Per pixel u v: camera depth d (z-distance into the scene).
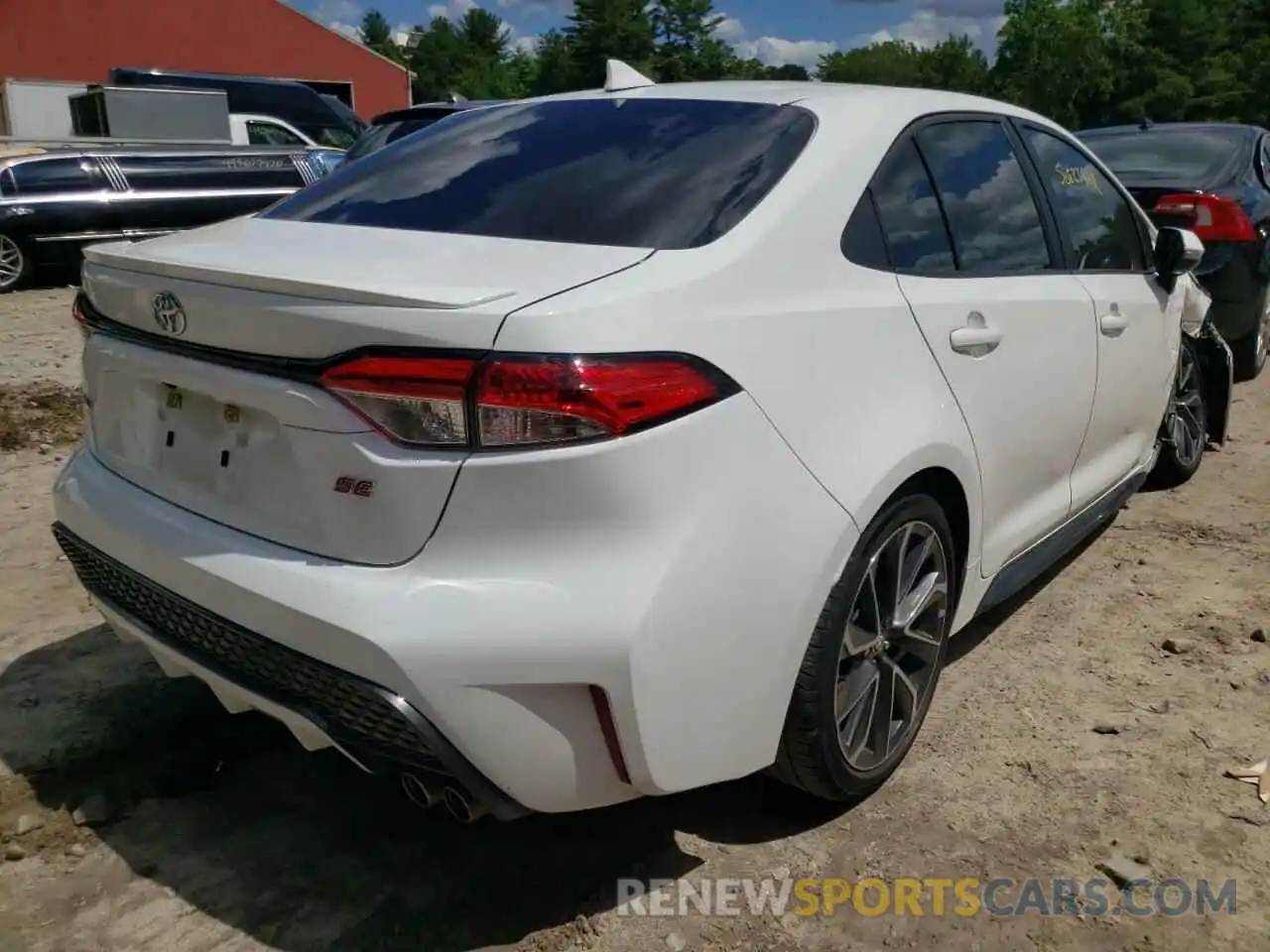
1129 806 2.75
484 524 2.00
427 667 1.97
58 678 3.31
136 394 2.53
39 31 30.94
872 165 2.73
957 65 108.56
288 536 2.17
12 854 2.56
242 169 12.77
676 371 2.09
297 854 2.60
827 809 2.73
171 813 2.75
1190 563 4.23
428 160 2.98
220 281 2.21
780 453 2.25
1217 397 5.30
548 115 3.07
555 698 2.05
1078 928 2.36
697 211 2.44
